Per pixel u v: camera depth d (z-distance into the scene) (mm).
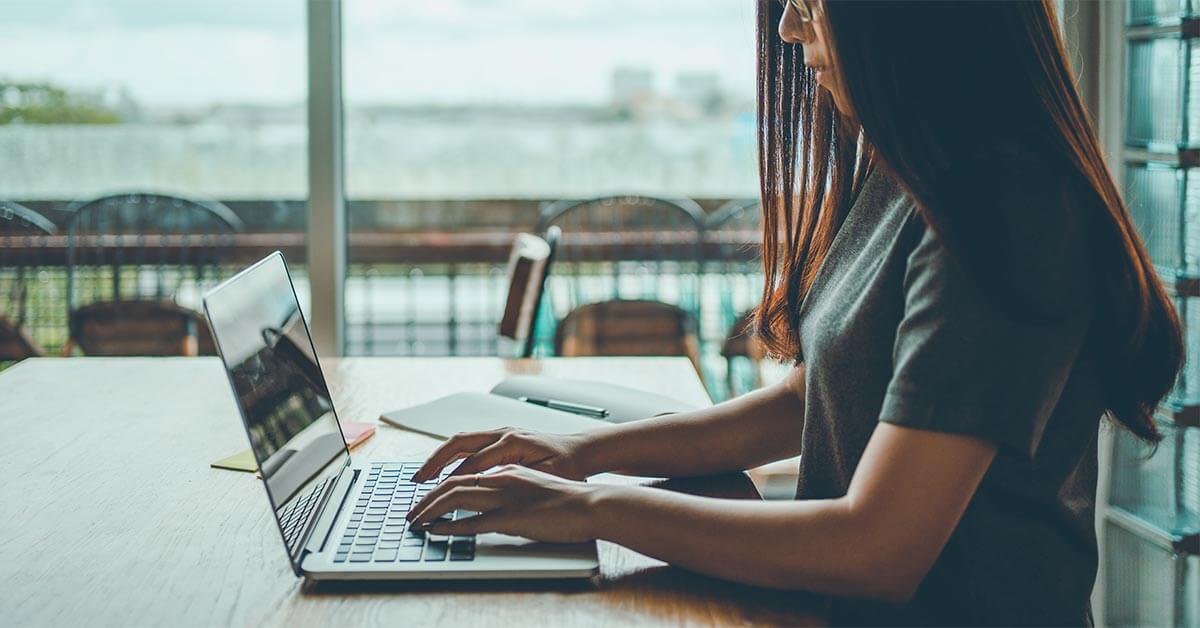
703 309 3795
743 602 874
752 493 1107
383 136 4180
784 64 1090
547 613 852
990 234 754
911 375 787
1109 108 1795
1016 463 849
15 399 1527
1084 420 854
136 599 879
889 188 956
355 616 845
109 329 3053
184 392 1567
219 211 3984
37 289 3670
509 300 1946
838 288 946
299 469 1002
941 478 777
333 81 2646
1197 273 1619
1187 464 1654
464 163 4234
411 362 1776
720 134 4281
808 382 971
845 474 913
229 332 934
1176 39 1645
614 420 1396
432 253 3990
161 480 1184
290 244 3949
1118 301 803
